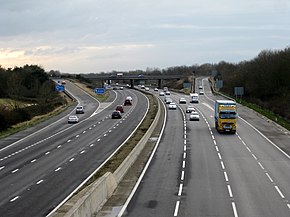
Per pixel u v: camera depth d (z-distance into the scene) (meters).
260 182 32.69
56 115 94.44
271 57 124.38
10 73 133.38
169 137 58.28
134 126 71.00
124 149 47.12
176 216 23.64
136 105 116.94
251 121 77.31
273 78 117.31
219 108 62.34
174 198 27.77
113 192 29.22
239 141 55.03
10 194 29.03
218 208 25.36
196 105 112.50
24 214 24.06
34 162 41.62
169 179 33.66
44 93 118.12
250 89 124.56
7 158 44.50
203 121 77.25
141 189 30.27
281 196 28.41
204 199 27.52
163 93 157.00
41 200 27.20
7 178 34.50
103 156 43.81
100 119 84.56
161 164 40.06
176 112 94.12
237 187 30.98
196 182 32.59
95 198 24.62
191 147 50.19
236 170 37.34
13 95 122.69
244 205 26.08
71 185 31.38
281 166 39.31
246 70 137.12
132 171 36.81
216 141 54.88
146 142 53.66
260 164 40.19
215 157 43.84
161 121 77.44
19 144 54.69
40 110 99.44
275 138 57.81
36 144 54.25
